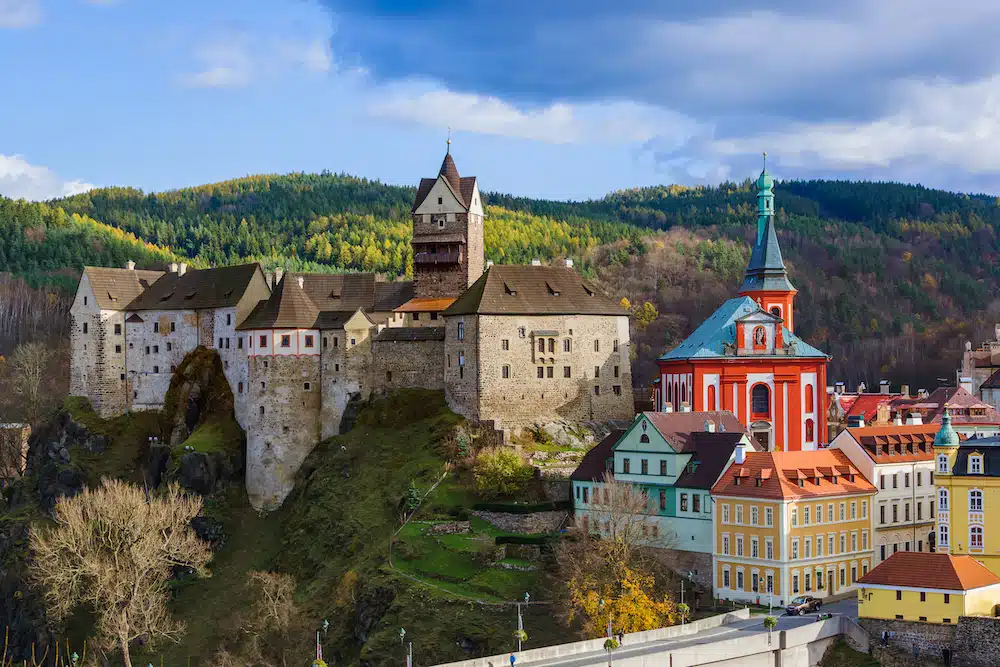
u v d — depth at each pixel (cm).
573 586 14900
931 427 17900
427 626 15725
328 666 16725
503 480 18488
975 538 14912
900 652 13388
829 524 15588
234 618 18738
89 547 17250
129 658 16900
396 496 19400
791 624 13862
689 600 15550
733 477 15638
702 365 19625
